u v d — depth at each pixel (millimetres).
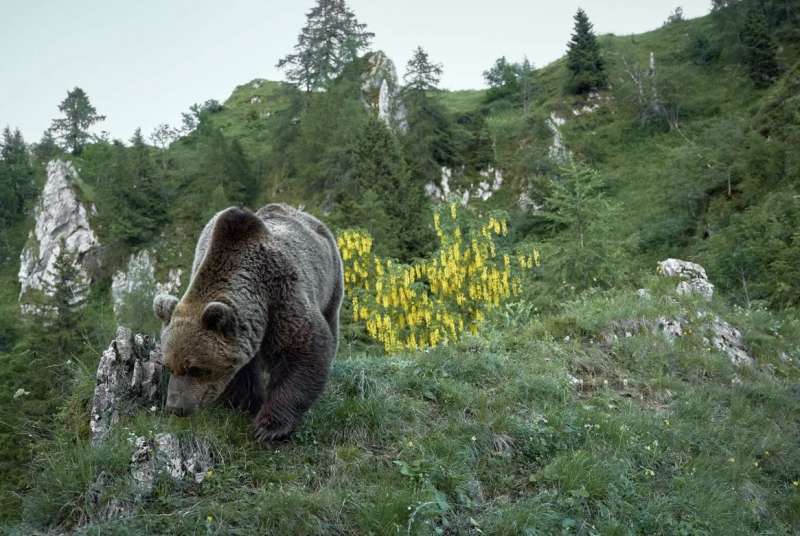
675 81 59625
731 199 38062
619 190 49562
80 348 26844
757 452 7188
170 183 69375
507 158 58000
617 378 8305
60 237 63312
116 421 5363
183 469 4832
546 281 15672
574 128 60094
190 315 4652
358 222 25078
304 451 5375
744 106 54625
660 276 12023
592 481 5527
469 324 15766
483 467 5695
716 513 5703
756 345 10211
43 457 5227
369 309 15820
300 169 59281
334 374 6469
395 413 6148
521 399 7000
